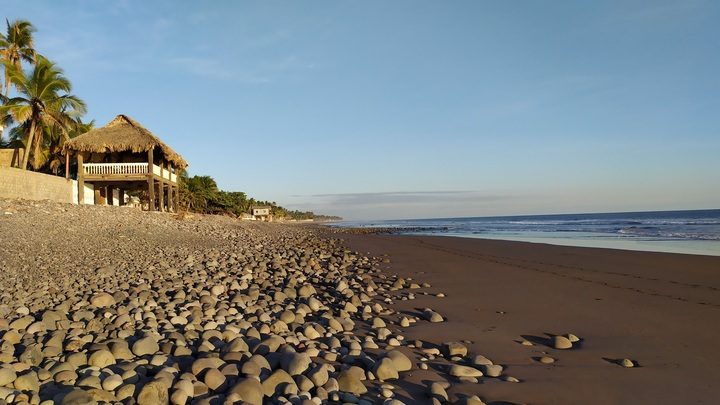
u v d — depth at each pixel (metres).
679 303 7.12
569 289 8.48
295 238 26.97
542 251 16.25
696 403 3.55
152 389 3.46
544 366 4.48
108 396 3.51
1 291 7.79
